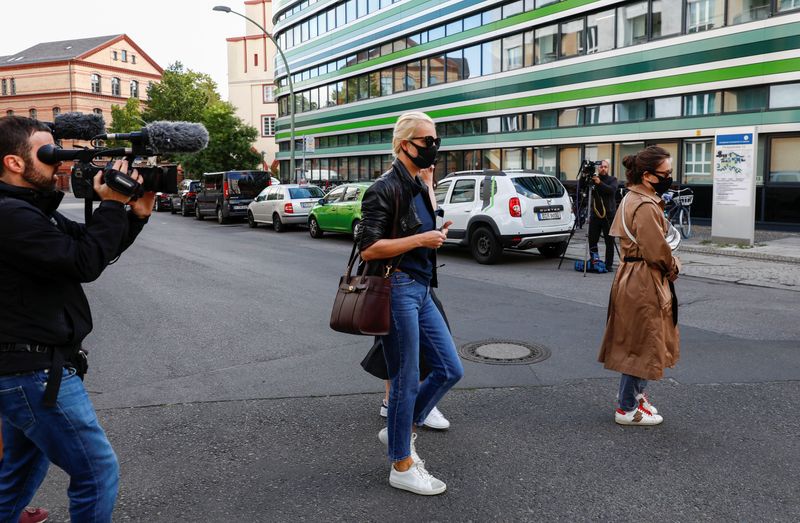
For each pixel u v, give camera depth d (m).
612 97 20.92
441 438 3.98
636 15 20.02
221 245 15.88
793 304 7.91
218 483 3.43
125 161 2.31
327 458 3.73
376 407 4.54
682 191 17.92
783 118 16.25
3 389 2.19
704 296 8.47
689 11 18.44
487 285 9.48
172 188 2.39
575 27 22.30
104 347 6.21
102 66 77.56
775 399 4.57
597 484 3.36
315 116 41.56
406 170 3.24
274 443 3.94
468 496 3.26
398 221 3.18
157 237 18.31
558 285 9.48
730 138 13.41
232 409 4.51
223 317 7.50
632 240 3.97
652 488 3.31
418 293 3.32
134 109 67.00
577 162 22.42
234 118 39.84
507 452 3.77
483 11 26.50
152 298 8.73
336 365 5.54
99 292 9.23
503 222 11.43
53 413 2.24
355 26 36.16
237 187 24.23
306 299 8.56
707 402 4.54
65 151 2.27
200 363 5.64
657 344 3.92
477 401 4.61
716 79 17.77
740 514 3.04
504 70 25.64
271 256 13.45
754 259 12.02
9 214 2.11
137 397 4.77
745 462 3.60
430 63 30.34
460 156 28.44
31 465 2.55
